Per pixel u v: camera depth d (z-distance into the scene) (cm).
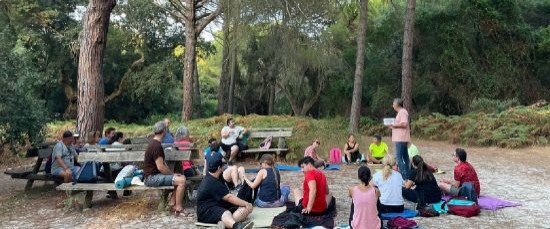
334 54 2375
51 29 2677
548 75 2528
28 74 1141
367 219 577
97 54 1091
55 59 2805
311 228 625
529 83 2509
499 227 655
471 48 2514
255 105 3572
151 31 2939
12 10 2395
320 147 1425
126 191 860
